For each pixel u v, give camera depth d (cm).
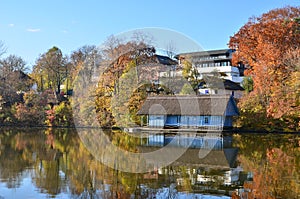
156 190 1023
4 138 2573
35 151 1839
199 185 1072
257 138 2580
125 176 1208
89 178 1169
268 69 3147
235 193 979
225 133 3034
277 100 2814
